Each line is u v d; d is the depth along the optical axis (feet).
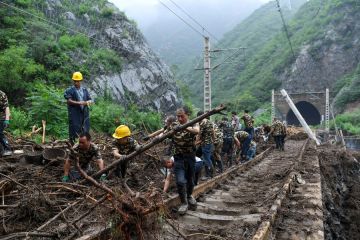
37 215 17.74
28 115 49.29
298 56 292.81
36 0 96.27
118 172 22.18
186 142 19.80
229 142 42.42
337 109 240.94
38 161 26.86
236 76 351.25
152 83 105.29
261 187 29.76
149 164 31.73
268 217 18.08
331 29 293.43
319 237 17.13
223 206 23.61
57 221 17.51
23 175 23.25
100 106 64.69
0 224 17.19
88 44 94.32
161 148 37.86
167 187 23.27
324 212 28.35
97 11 110.73
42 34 82.74
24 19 86.22
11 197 20.39
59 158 25.52
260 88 293.43
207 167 32.14
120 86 92.02
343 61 279.49
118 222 13.71
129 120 61.41
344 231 43.93
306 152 59.98
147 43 120.26
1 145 27.61
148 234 14.52
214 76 362.12
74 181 22.31
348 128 194.08
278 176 34.19
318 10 337.93
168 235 16.75
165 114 103.09
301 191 26.89
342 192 54.34
